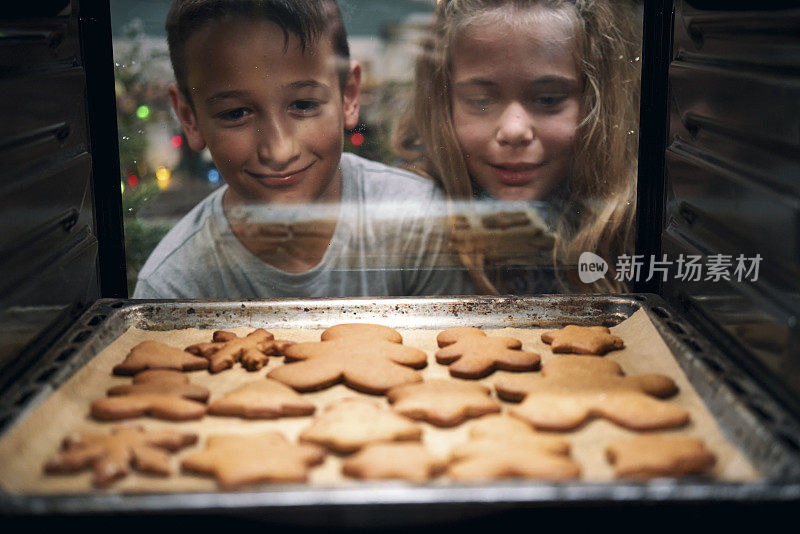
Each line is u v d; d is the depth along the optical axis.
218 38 1.60
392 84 1.65
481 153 1.68
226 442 1.03
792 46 1.11
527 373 1.29
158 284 1.71
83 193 1.53
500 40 1.62
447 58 1.63
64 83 1.44
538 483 0.85
